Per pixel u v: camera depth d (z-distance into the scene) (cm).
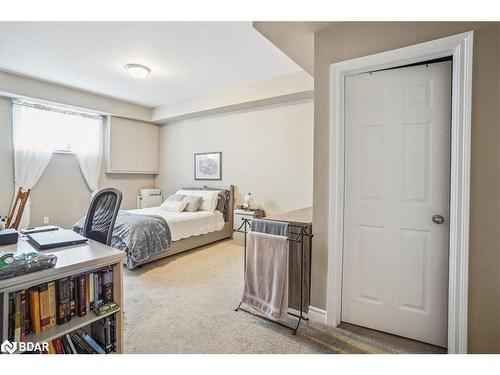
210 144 517
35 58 319
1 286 100
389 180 184
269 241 204
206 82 405
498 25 142
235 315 212
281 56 313
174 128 580
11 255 117
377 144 187
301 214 266
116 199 178
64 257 129
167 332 188
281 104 425
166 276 295
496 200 144
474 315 150
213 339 180
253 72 365
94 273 134
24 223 413
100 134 511
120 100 506
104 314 132
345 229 199
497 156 143
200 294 250
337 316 198
